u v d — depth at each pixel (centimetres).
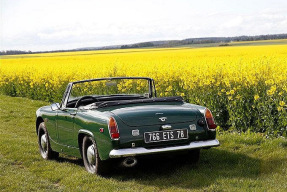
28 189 565
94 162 615
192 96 1219
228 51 4331
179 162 663
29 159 765
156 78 1540
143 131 566
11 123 1311
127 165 575
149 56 4216
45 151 793
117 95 737
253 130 977
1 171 676
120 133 557
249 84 1081
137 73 1722
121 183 569
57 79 1995
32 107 1703
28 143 906
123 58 4000
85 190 539
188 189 527
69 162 741
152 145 568
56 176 628
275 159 635
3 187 583
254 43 7425
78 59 4491
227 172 586
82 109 647
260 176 567
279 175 561
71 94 702
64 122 688
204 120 601
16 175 643
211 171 602
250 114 987
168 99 651
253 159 650
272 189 500
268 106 920
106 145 566
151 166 659
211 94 1101
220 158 668
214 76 1284
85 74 1955
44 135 791
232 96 1035
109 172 609
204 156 689
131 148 559
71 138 670
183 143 585
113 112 586
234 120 1009
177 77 1475
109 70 1911
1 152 826
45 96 2100
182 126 584
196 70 1470
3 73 2542
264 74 1231
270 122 905
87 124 608
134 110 588
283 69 1383
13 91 2489
